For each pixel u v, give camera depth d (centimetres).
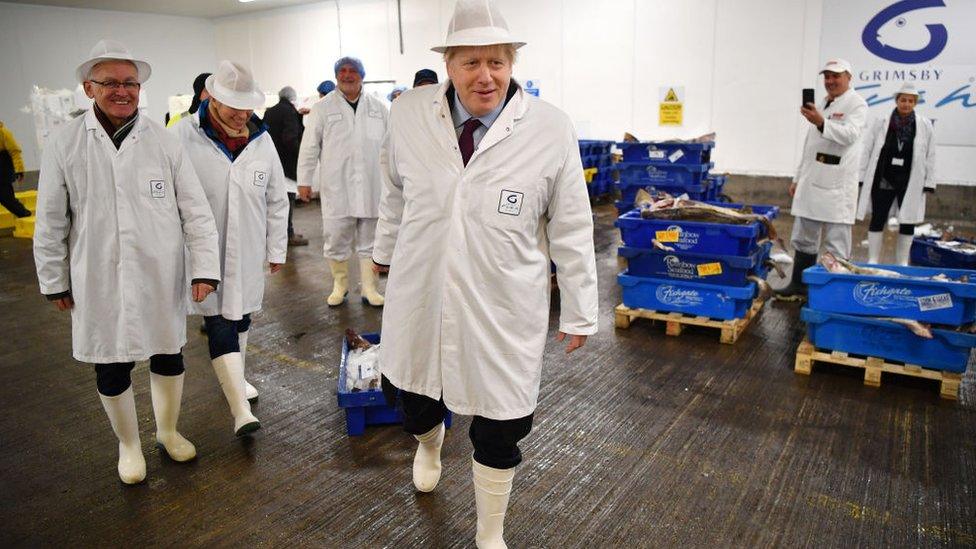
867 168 516
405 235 179
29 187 1107
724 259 368
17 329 423
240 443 269
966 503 223
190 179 228
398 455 258
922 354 310
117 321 217
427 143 174
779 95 820
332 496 230
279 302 470
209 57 1367
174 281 225
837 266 335
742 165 863
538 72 997
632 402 302
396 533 210
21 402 313
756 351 365
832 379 327
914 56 734
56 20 1131
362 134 421
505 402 174
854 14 755
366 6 1137
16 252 668
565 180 174
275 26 1262
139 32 1246
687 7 856
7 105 1084
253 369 348
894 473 241
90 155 206
